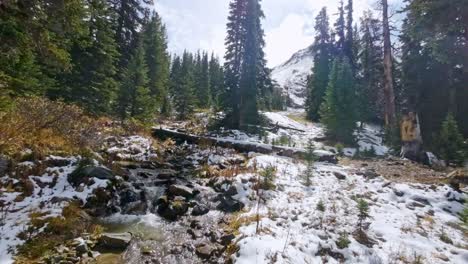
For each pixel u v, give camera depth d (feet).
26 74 46.11
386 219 24.77
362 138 73.26
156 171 37.73
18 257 18.34
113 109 69.00
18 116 33.09
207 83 167.12
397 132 54.13
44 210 23.91
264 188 30.01
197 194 30.48
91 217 25.45
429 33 44.50
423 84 69.21
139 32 92.27
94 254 20.03
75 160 32.19
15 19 27.04
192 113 112.78
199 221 25.70
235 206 27.43
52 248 19.66
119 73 83.30
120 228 24.61
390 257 19.62
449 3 39.73
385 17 63.82
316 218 24.16
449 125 47.80
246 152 48.60
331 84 71.20
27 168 27.76
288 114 130.41
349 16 112.68
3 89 32.53
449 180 32.76
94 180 28.68
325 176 34.60
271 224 22.65
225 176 33.65
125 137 50.72
